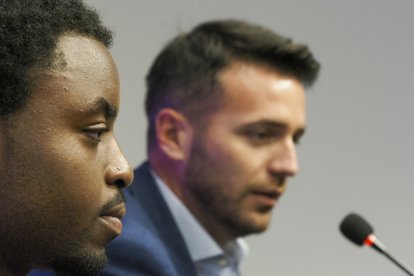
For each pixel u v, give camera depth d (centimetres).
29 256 163
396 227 454
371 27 465
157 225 349
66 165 161
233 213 366
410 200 457
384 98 462
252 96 366
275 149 369
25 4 165
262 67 368
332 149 452
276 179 370
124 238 318
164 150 368
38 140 159
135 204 346
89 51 167
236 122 366
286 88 371
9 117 158
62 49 163
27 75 158
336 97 456
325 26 461
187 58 372
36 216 160
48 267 166
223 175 365
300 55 371
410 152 461
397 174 459
